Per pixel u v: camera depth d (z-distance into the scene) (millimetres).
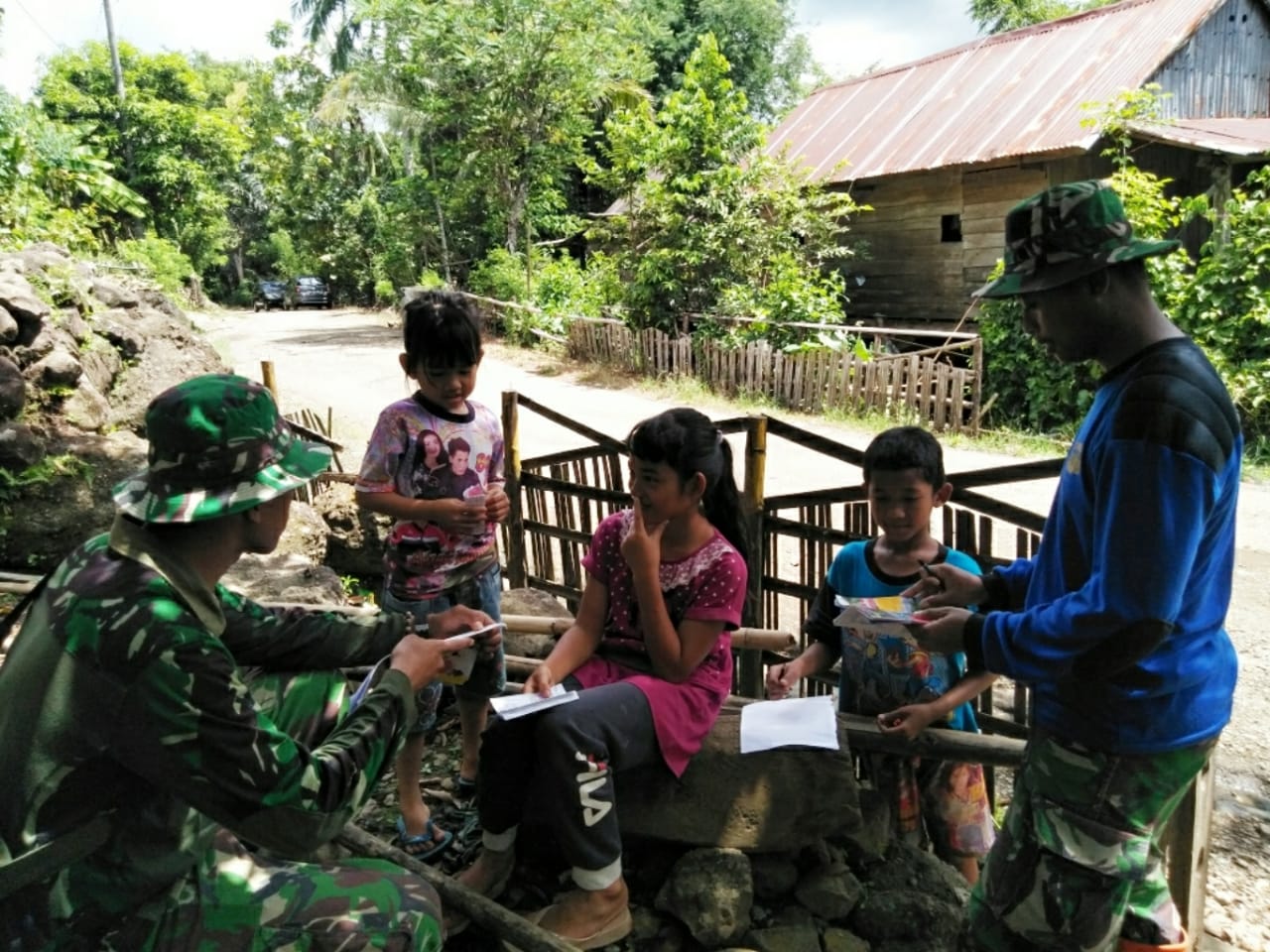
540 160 20672
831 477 8461
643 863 2445
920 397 10719
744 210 14016
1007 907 1938
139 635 1501
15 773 1511
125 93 28156
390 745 1813
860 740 2459
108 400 7223
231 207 40344
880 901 2293
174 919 1654
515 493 4844
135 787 1588
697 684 2314
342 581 5586
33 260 7496
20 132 12469
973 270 13438
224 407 1602
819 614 2652
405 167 30109
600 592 2445
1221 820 3275
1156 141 10664
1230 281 9195
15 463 5379
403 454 2703
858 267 15148
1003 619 1797
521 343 18219
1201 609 1700
